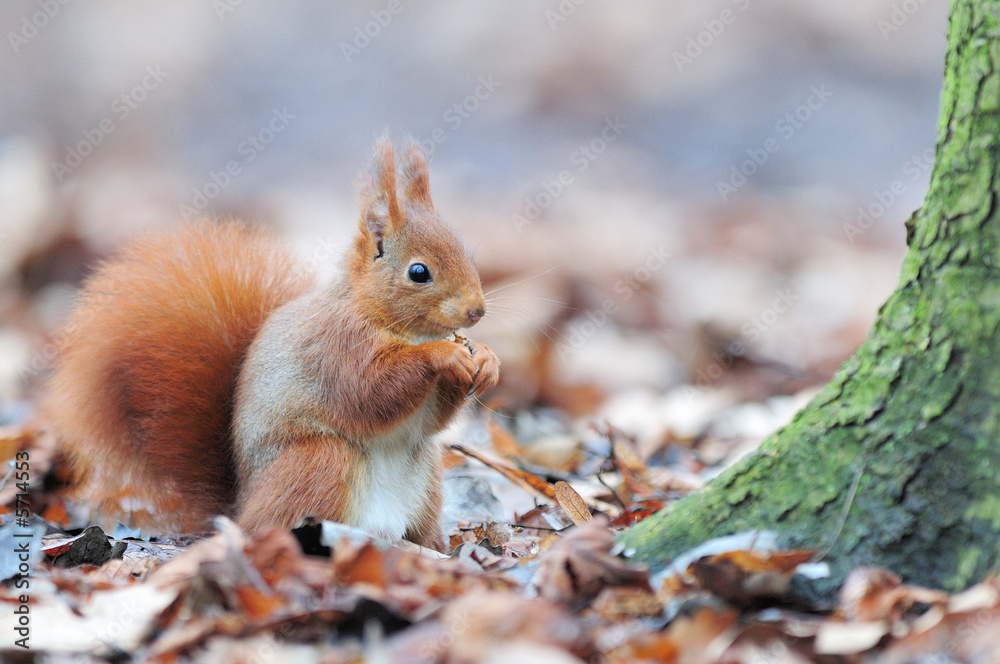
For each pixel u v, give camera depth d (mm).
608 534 7051
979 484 6539
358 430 8891
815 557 6812
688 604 6312
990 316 6613
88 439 9672
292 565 6863
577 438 13578
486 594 6180
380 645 5984
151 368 9617
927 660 5828
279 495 8680
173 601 6555
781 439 7324
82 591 7152
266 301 10070
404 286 9039
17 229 22531
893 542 6684
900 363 6898
